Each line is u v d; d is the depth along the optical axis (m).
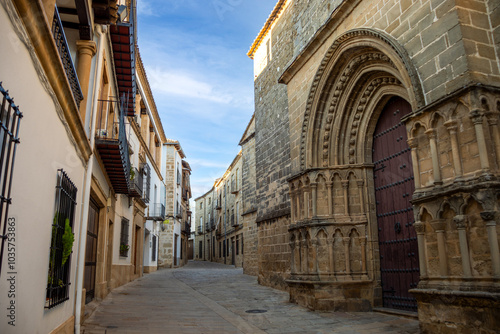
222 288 14.36
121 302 10.37
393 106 9.33
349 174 9.88
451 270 5.90
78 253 6.80
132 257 18.34
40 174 4.09
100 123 9.96
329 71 9.70
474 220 5.57
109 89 10.95
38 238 4.11
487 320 5.17
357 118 9.91
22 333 3.63
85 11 7.23
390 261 9.01
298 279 9.98
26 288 3.74
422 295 6.21
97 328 7.00
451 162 5.99
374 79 9.33
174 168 33.44
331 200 9.71
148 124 21.89
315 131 10.15
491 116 5.64
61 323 5.54
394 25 7.51
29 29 3.39
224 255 39.69
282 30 15.91
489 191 5.34
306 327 7.39
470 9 6.18
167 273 24.16
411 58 6.97
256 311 9.12
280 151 15.05
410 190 8.52
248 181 22.59
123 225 15.65
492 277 5.21
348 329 7.15
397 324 7.36
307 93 10.73
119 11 9.16
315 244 9.48
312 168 9.95
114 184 12.41
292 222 10.80
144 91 20.53
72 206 5.95
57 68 4.31
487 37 6.12
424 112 6.46
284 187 14.34
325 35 9.95
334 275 9.26
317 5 11.20
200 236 56.12
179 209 35.94
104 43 9.27
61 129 5.00
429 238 6.35
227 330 7.09
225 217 39.03
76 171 6.30
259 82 18.33
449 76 6.13
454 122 5.93
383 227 9.35
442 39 6.32
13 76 3.14
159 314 8.62
